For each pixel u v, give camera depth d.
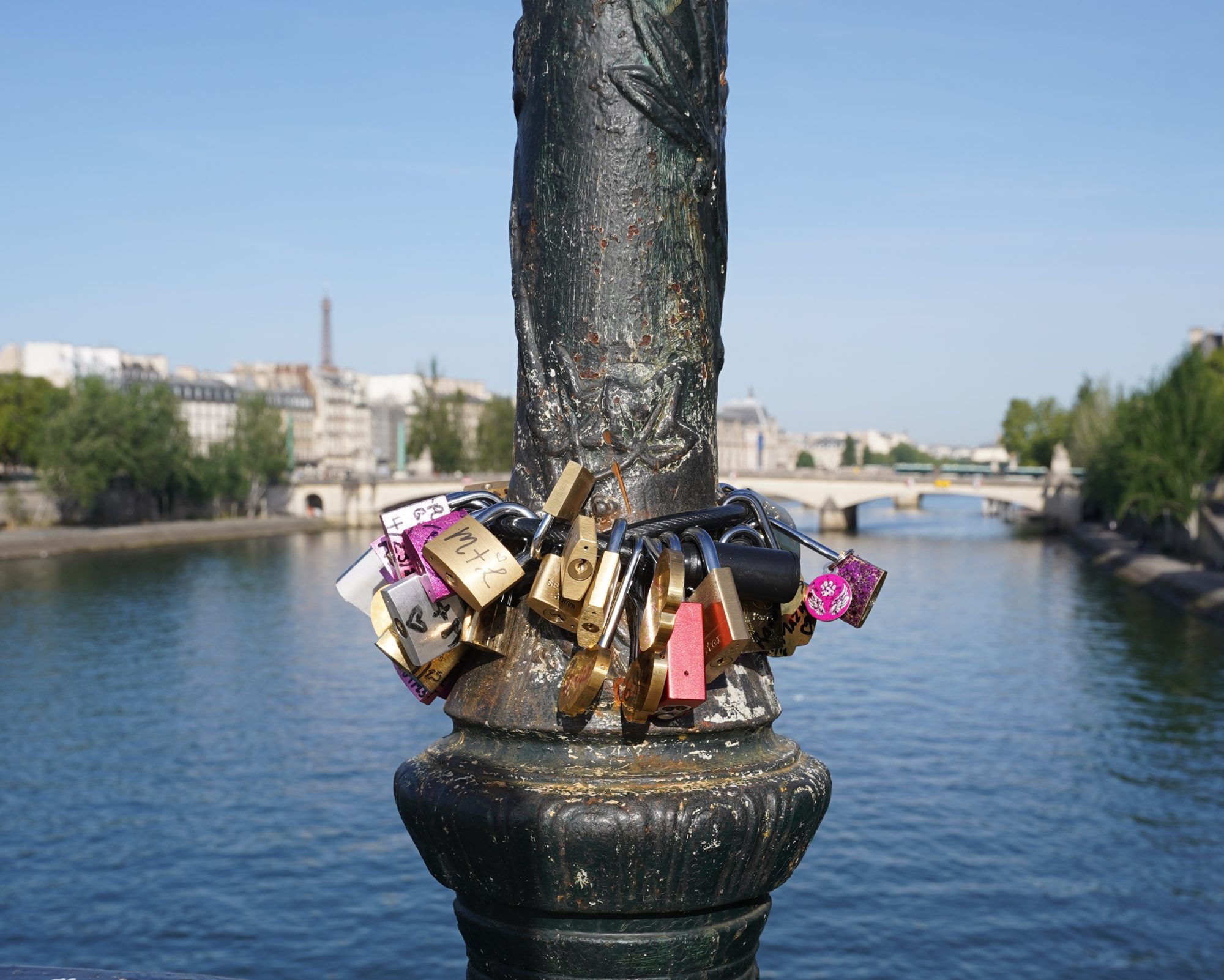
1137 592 49.22
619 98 2.00
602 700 1.86
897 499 140.38
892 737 24.12
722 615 1.77
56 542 66.81
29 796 20.70
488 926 1.90
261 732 25.09
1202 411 53.25
